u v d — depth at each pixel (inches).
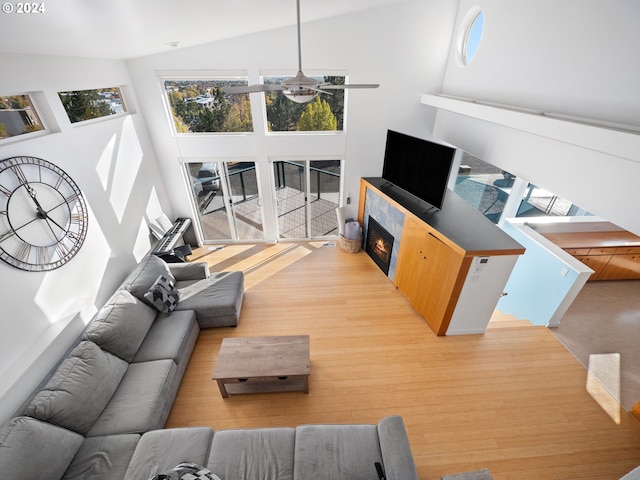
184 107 181.6
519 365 132.5
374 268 201.2
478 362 134.0
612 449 102.7
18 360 97.8
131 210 166.6
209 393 121.0
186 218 217.5
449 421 110.9
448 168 134.3
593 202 94.3
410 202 164.2
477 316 142.5
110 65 151.3
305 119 189.8
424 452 101.8
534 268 169.2
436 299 144.3
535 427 109.0
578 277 142.3
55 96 117.3
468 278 128.7
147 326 127.5
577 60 96.9
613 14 84.4
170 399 112.1
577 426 109.3
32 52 105.8
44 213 108.7
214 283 158.9
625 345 152.3
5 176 95.9
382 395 119.9
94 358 101.4
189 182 208.7
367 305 168.1
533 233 173.5
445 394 120.3
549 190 110.4
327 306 167.0
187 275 161.8
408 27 165.5
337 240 235.5
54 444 81.5
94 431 92.8
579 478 95.4
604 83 88.7
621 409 115.3
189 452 86.7
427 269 147.9
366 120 190.1
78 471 83.4
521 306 180.1
